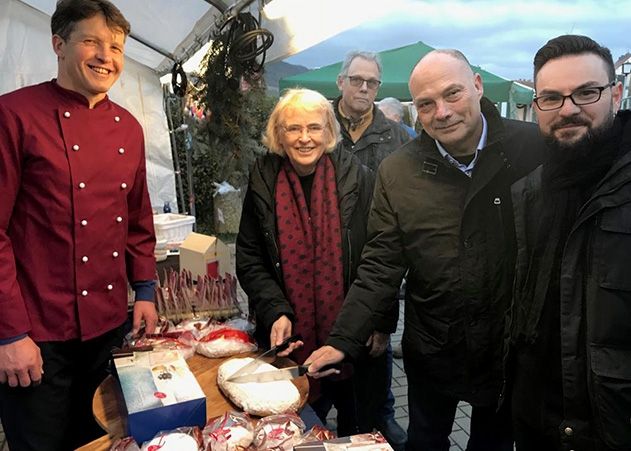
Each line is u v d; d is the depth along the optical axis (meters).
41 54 4.10
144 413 1.20
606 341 1.18
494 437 1.84
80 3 1.52
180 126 5.35
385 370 2.23
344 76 2.83
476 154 1.64
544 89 1.23
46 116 1.57
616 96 1.24
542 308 1.34
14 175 1.53
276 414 1.33
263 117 2.88
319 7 1.99
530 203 1.39
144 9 2.81
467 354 1.68
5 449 2.51
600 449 1.24
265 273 2.00
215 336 1.72
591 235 1.20
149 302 1.93
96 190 1.66
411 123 6.79
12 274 1.52
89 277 1.68
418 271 1.72
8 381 1.52
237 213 7.19
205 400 1.28
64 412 1.71
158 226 3.37
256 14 2.54
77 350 1.71
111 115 1.73
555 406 1.38
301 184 1.99
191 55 3.18
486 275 1.62
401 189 1.71
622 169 1.16
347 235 1.92
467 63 1.58
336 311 1.92
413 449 1.95
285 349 1.74
